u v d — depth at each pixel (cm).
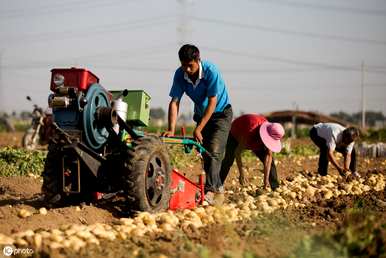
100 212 834
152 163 842
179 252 635
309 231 757
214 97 931
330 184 1341
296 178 1438
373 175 1616
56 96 788
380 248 640
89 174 834
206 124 981
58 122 798
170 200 905
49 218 770
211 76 932
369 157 2431
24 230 711
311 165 2066
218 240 671
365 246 635
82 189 854
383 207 1038
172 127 945
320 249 627
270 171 1210
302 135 5666
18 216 788
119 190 868
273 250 658
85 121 786
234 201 1062
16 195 1116
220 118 973
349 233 638
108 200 908
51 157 834
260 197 1048
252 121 1152
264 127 1141
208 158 959
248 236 738
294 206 1055
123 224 758
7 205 902
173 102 959
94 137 802
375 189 1394
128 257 629
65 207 851
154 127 5281
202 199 966
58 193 841
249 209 959
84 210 820
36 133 2138
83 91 800
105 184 848
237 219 873
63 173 814
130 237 722
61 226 724
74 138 783
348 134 1369
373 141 3391
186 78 947
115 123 823
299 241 655
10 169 1444
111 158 848
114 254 639
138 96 913
